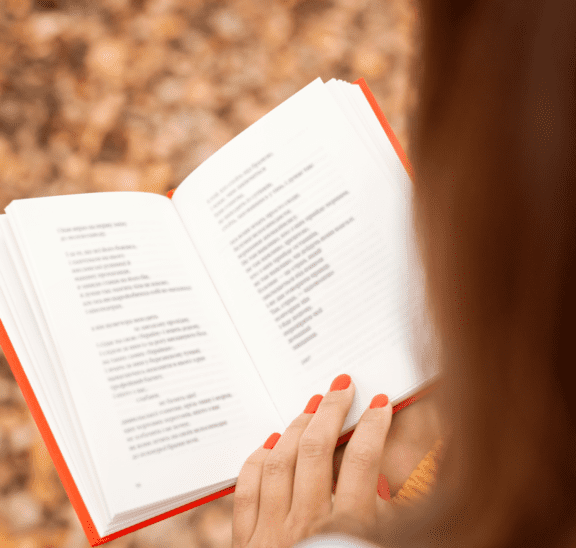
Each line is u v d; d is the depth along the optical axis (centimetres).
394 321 72
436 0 42
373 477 71
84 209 73
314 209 74
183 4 93
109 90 91
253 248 75
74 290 72
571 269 38
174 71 92
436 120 44
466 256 42
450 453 57
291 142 75
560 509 47
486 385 44
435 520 58
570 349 39
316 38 93
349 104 75
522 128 37
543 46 36
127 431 70
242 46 93
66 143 89
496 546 50
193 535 83
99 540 71
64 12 92
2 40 91
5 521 82
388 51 92
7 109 90
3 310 72
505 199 38
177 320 73
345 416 72
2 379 83
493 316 42
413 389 72
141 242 74
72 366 70
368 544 59
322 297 73
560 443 44
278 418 73
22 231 72
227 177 75
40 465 82
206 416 72
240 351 74
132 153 89
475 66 39
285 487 72
